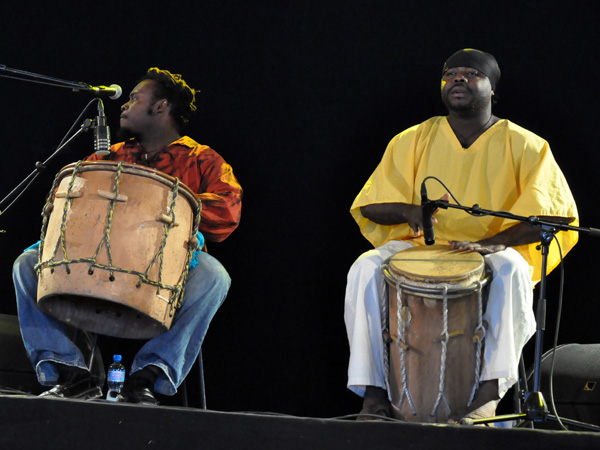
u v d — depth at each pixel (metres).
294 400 7.41
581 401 5.92
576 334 7.16
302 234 7.59
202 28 7.87
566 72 7.38
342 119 7.68
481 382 5.29
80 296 5.41
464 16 7.56
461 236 6.05
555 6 7.41
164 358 5.56
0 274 7.57
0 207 5.99
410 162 6.25
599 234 4.93
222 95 7.80
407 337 5.23
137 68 7.86
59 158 7.69
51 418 4.03
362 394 5.48
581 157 7.29
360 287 5.59
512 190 6.11
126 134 6.63
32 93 7.74
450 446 4.03
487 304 5.41
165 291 5.25
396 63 7.67
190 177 6.46
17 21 7.83
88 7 7.88
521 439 4.01
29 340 5.49
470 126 6.25
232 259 7.61
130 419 4.05
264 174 7.69
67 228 5.14
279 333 7.49
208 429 4.05
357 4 7.73
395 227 6.20
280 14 7.80
